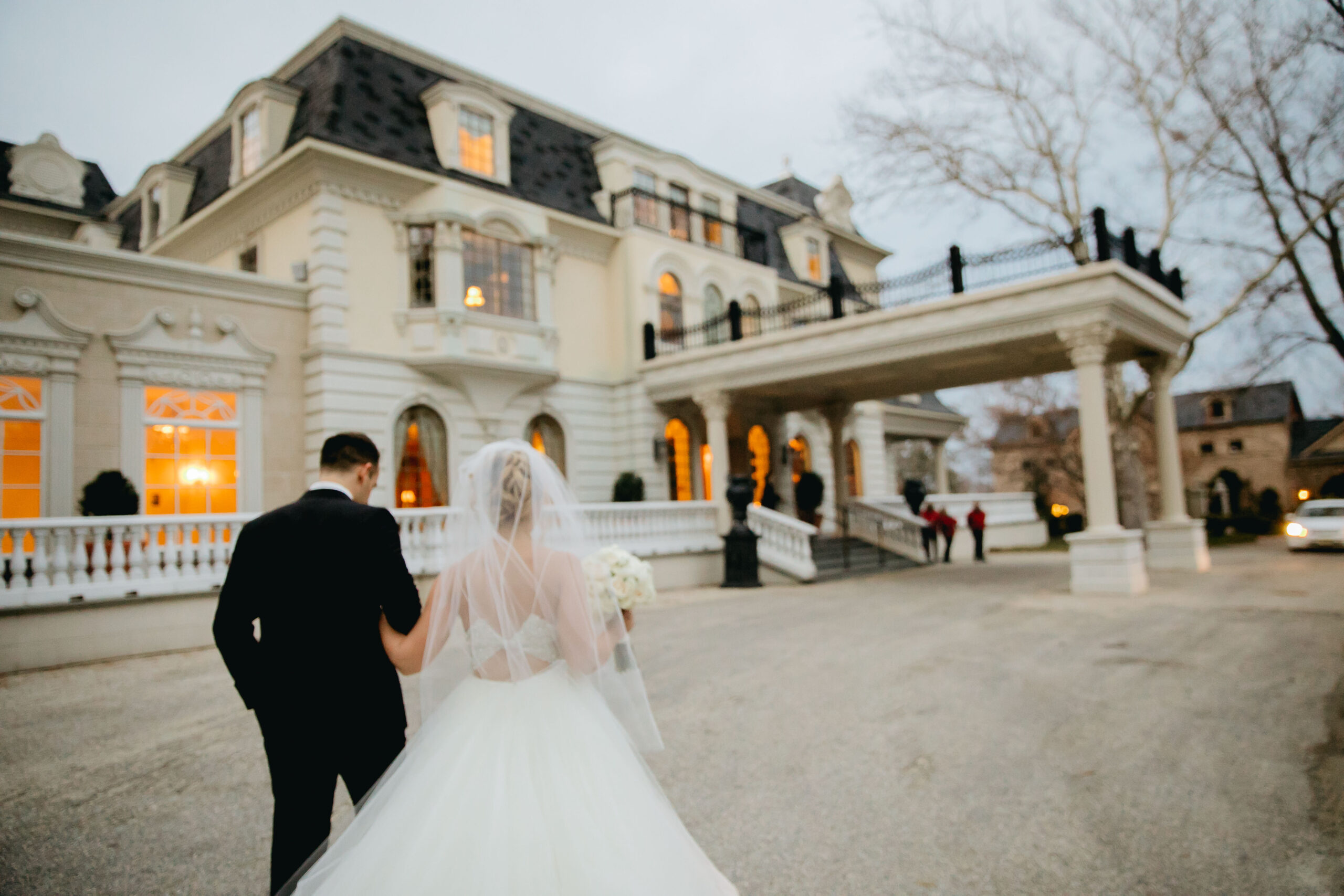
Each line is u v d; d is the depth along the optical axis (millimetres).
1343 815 3617
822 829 3723
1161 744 4781
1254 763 4375
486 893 1863
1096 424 12086
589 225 17422
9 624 7680
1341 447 43875
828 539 19484
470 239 15203
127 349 11688
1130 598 11266
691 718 5652
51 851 3570
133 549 8648
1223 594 11328
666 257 18797
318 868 2102
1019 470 47531
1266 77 16578
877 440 25750
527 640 2229
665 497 17828
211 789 4336
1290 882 3045
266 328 13258
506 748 2111
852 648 8078
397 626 2486
